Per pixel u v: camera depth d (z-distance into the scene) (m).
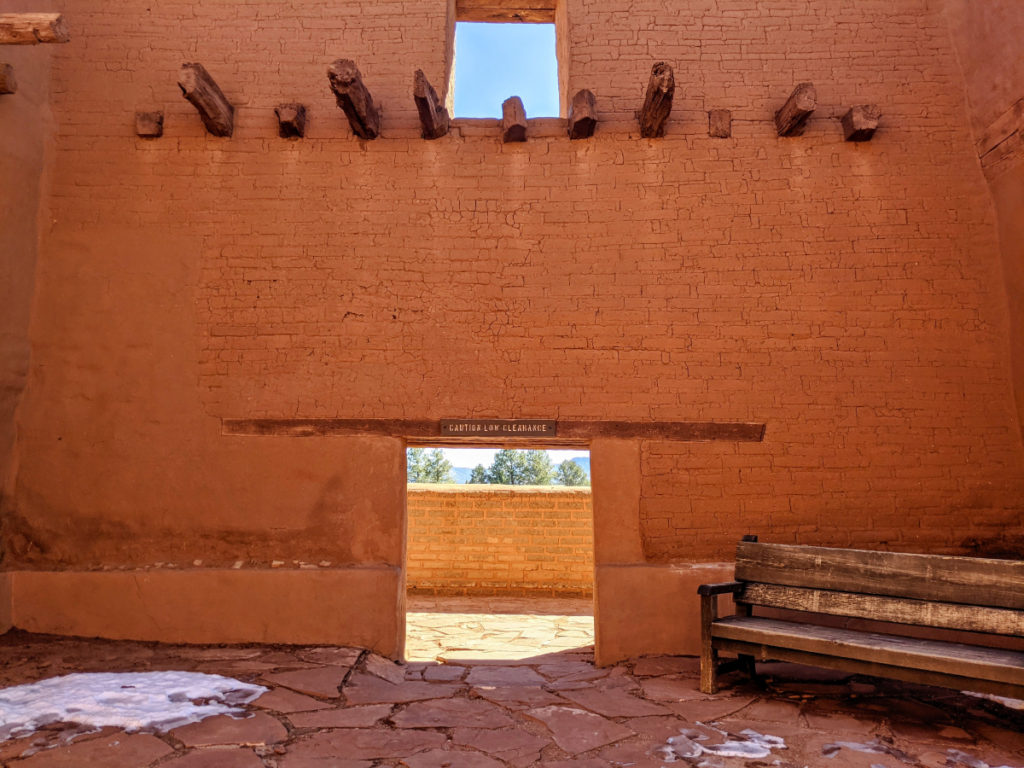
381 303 5.97
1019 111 5.68
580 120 5.92
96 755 3.35
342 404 5.85
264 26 6.37
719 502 5.70
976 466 5.72
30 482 5.73
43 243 6.01
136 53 6.31
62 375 5.86
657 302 5.95
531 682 4.94
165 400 5.85
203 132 6.18
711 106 6.23
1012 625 3.87
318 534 5.70
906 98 6.22
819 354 5.87
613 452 5.76
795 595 4.73
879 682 4.79
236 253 6.03
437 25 6.37
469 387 5.87
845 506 5.68
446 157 6.17
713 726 3.94
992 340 5.88
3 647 5.12
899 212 6.04
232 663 4.95
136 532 5.69
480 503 10.08
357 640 5.48
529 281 6.00
